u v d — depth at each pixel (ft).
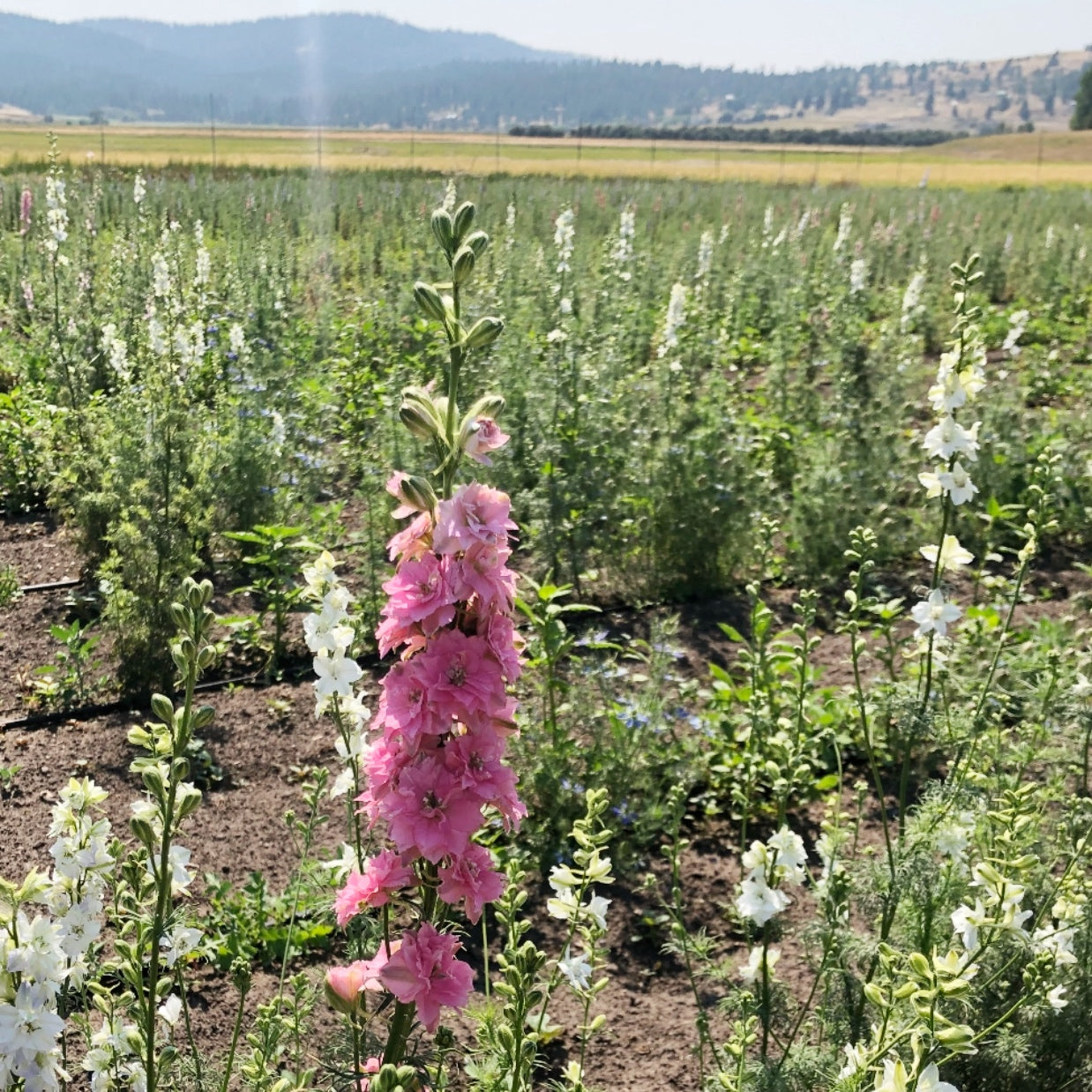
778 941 16.15
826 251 70.13
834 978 12.96
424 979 7.57
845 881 11.94
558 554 27.27
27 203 52.21
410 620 7.53
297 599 23.20
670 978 15.64
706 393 35.68
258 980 14.57
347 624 12.00
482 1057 11.62
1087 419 36.96
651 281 54.08
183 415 25.20
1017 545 31.42
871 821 18.95
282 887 16.44
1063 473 32.32
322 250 64.64
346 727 11.41
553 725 18.40
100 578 25.34
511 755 18.26
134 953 8.99
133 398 28.50
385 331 44.83
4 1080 7.69
